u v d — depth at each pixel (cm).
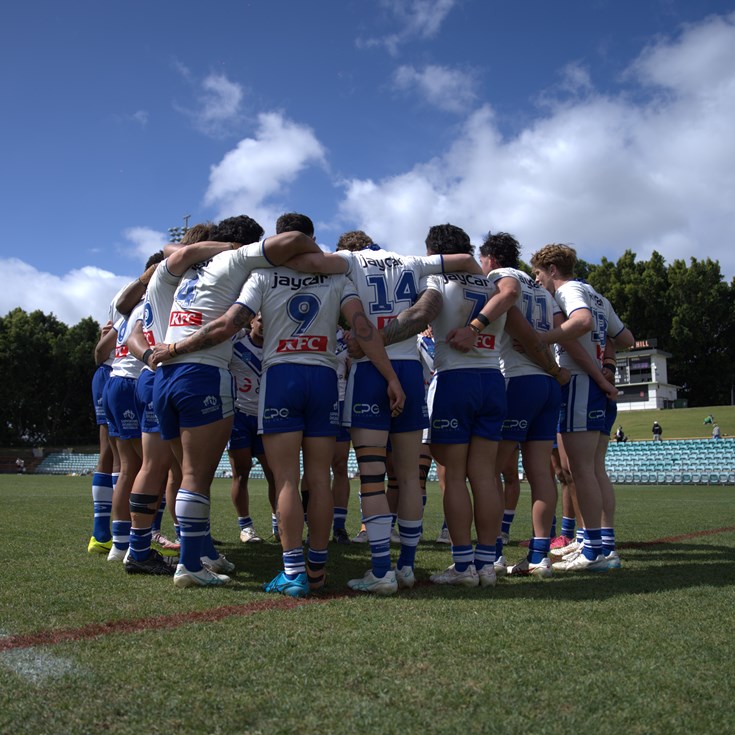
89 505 966
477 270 396
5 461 4972
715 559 480
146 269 456
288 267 351
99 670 210
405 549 372
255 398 578
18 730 168
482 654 227
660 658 224
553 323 448
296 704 183
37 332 6006
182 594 331
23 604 303
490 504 376
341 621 273
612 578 394
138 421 445
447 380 382
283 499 341
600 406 438
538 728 169
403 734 166
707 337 6272
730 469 2286
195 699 187
